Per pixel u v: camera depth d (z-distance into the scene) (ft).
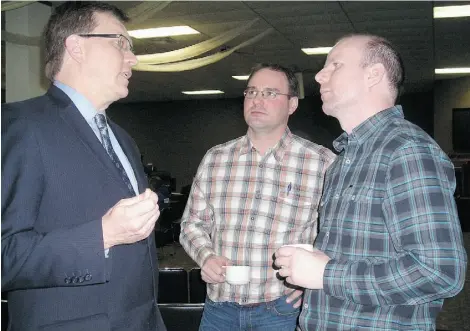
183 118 47.91
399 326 4.09
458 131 38.04
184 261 22.16
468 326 13.08
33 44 18.17
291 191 7.06
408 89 40.42
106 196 4.16
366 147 4.55
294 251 4.36
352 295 4.04
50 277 3.69
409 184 3.97
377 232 4.18
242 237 6.97
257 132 7.18
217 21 21.38
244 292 6.76
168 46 25.64
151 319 4.59
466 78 37.37
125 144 5.24
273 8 19.70
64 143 4.02
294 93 7.48
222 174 7.32
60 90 4.38
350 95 4.76
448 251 3.75
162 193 7.52
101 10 4.58
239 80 36.45
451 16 21.01
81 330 3.98
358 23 22.04
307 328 4.56
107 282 4.15
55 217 3.93
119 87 4.62
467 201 27.76
